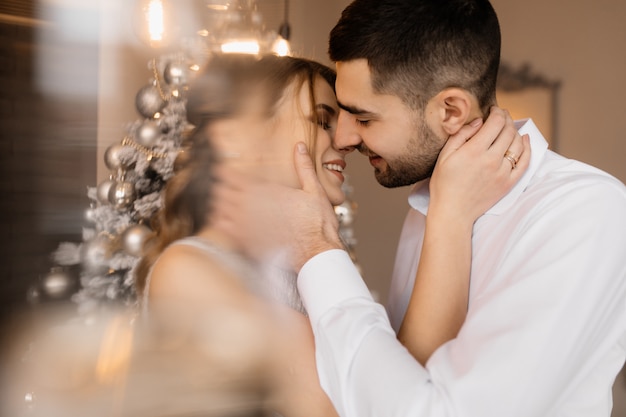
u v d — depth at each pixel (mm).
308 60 1104
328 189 1121
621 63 3111
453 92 1050
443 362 829
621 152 3129
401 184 1150
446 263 970
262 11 1370
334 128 1144
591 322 872
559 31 3227
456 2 1059
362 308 868
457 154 992
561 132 3244
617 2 3104
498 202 1021
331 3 3357
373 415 794
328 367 831
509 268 927
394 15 1049
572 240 888
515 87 3328
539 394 817
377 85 1066
